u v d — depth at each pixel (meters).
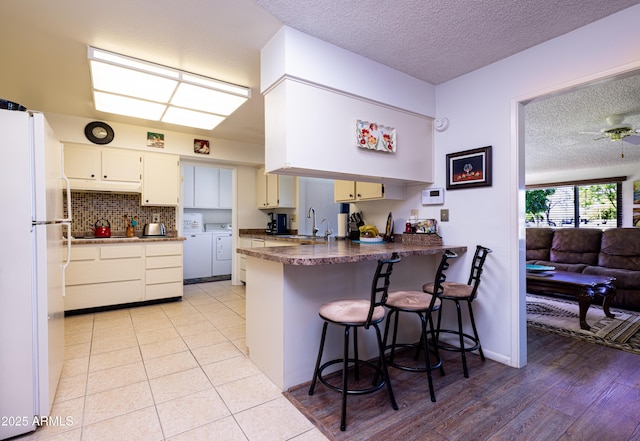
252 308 2.37
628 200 5.79
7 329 1.50
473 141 2.56
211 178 6.31
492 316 2.43
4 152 1.49
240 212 5.35
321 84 2.11
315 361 2.11
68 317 3.46
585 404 1.82
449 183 2.71
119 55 2.27
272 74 2.08
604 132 3.60
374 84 2.39
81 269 3.54
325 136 2.15
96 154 3.81
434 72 2.59
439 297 2.09
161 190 4.21
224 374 2.18
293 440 1.53
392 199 3.10
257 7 1.78
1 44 2.15
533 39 2.11
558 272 3.95
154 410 1.77
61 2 1.73
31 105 3.30
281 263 1.98
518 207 2.29
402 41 2.13
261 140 4.79
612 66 1.84
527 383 2.05
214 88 2.69
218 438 1.54
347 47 2.21
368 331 2.39
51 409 1.76
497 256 2.39
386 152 2.51
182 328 3.11
